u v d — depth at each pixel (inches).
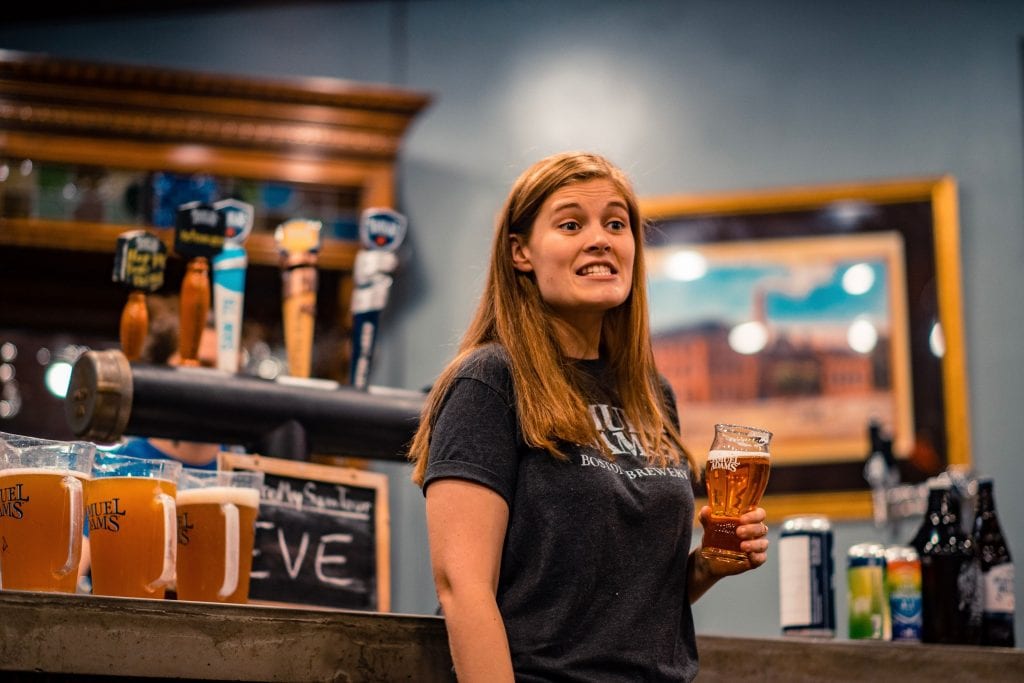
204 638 75.6
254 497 87.1
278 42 221.1
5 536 77.0
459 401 79.8
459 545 75.5
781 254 204.1
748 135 210.5
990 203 201.2
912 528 191.3
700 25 216.1
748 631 190.9
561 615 76.2
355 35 221.3
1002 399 194.2
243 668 76.1
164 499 80.7
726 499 83.1
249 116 199.8
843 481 195.8
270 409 102.6
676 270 206.1
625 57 216.8
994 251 199.5
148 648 74.2
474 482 76.8
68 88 193.8
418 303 210.7
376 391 108.1
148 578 79.3
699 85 213.8
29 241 189.0
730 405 200.8
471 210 213.8
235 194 199.3
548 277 84.2
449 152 216.4
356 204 203.0
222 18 221.1
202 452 136.9
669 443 85.7
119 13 221.1
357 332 114.3
